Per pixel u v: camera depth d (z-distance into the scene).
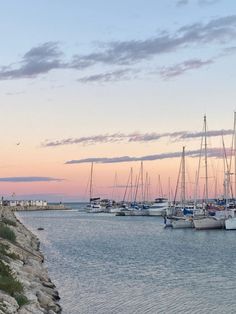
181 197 123.38
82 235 92.12
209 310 29.23
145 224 126.88
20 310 23.09
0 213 78.00
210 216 93.94
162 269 46.00
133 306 30.44
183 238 81.12
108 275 42.56
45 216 190.00
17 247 45.59
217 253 59.19
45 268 44.91
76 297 33.09
